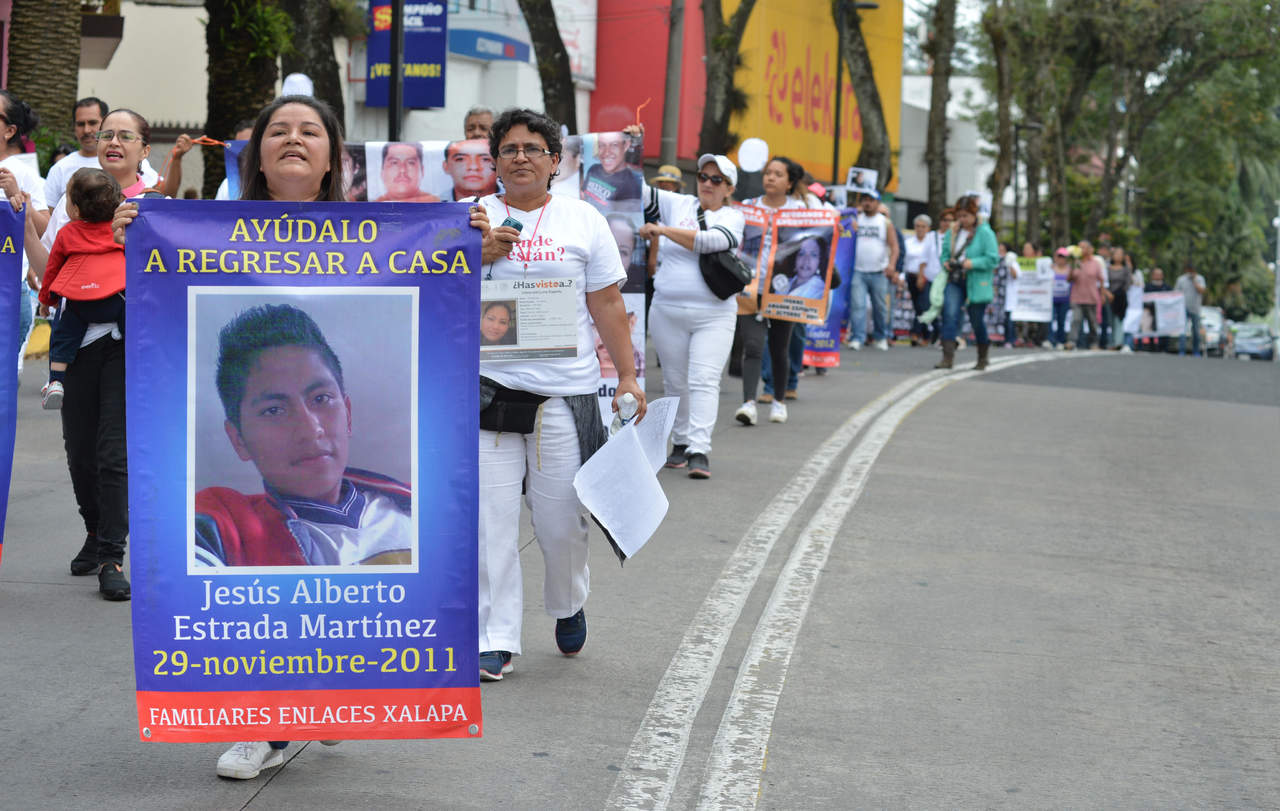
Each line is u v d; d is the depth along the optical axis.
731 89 35.56
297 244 4.15
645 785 4.51
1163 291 33.06
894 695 5.47
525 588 6.82
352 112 27.44
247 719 4.17
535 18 23.09
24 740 4.70
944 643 6.16
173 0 26.44
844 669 5.76
